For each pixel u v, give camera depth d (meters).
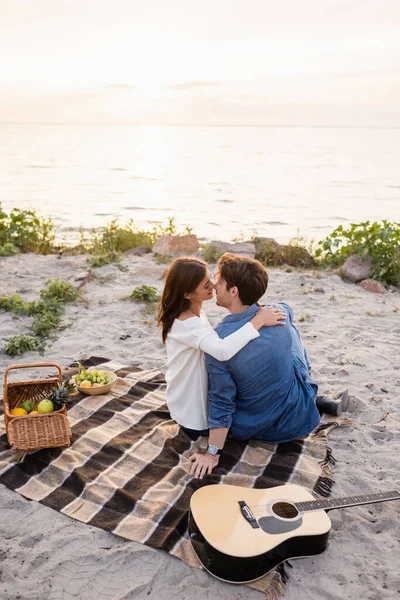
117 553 3.24
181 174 61.25
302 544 3.18
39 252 10.88
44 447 3.98
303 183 52.22
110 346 6.27
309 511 3.33
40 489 3.73
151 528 3.40
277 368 3.96
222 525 3.19
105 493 3.68
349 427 4.66
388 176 61.47
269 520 3.24
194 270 3.94
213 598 3.00
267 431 4.20
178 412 4.30
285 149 139.00
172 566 3.19
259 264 3.96
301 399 4.21
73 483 3.78
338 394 4.91
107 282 8.62
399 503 3.77
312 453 4.15
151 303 7.58
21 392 4.50
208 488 3.51
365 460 4.24
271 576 3.12
